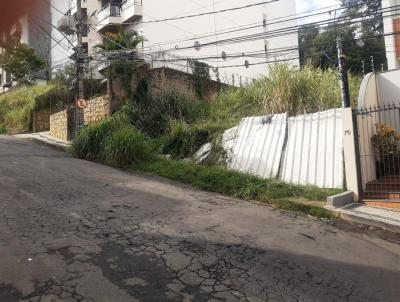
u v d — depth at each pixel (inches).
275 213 303.7
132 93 669.3
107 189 351.9
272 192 346.6
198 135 510.6
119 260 195.5
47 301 150.7
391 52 585.0
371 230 273.1
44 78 999.0
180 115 600.4
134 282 173.5
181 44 968.3
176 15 970.1
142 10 914.1
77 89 658.8
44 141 695.1
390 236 261.7
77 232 231.5
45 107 854.5
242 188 363.6
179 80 744.3
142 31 908.6
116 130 531.8
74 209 281.0
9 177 370.6
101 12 946.1
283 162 401.4
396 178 340.8
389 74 407.2
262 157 418.0
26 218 250.2
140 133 521.0
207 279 183.5
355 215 287.3
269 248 228.7
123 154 483.2
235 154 448.8
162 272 186.4
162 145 531.2
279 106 468.1
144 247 216.4
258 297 169.9
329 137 380.5
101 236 228.2
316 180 368.5
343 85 390.0
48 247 203.5
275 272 197.2
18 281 164.4
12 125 930.1
